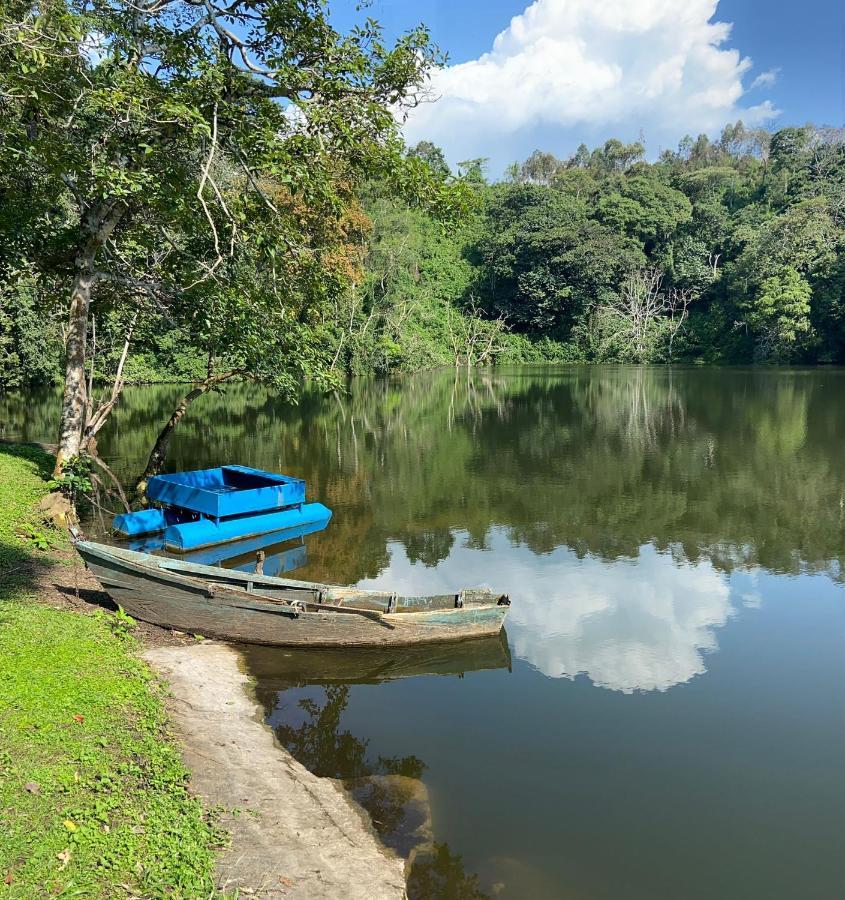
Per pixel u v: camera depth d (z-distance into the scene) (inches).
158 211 488.1
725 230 2682.1
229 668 287.7
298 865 171.8
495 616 325.7
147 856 158.7
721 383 1657.2
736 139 4067.4
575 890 175.8
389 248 2027.6
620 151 4003.4
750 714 269.3
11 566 346.6
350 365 1877.5
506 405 1334.9
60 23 367.9
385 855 183.9
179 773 196.7
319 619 307.3
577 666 310.0
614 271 2578.7
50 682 223.6
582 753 240.4
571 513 573.6
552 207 2684.5
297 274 535.8
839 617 367.9
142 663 265.3
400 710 267.6
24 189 526.9
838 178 2682.1
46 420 974.4
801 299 2006.6
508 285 2662.4
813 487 646.5
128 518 468.4
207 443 891.4
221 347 522.6
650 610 377.1
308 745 239.8
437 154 3009.4
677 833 199.9
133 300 562.9
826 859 190.9
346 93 447.8
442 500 615.2
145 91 412.2
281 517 501.0
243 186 482.9
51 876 145.2
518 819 203.5
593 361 2551.7
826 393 1386.6
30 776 173.9
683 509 580.7
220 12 422.0
